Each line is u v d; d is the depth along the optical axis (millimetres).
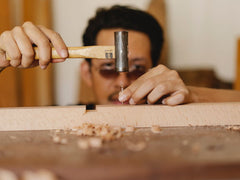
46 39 865
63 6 2387
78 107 819
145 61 1564
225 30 2451
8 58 884
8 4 2068
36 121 805
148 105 842
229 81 2455
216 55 2475
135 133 726
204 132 733
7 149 572
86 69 1744
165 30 2391
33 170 443
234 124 836
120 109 820
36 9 2211
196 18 2430
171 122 827
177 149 551
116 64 852
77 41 2438
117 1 2408
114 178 434
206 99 1281
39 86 2258
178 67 2443
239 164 447
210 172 441
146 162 459
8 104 2092
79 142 595
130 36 1526
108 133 671
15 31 871
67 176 437
